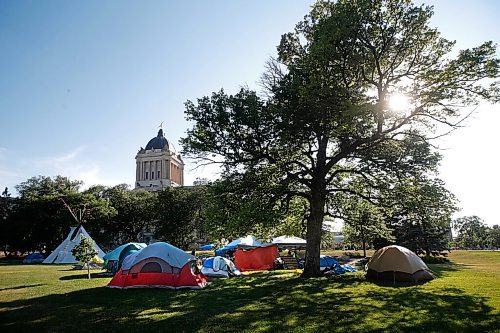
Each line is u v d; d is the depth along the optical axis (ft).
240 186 61.05
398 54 55.57
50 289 53.21
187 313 34.37
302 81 53.52
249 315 32.76
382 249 59.67
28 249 194.08
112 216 206.59
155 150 383.65
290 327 28.22
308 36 66.39
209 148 58.80
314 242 64.80
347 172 71.15
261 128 57.62
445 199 60.18
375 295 42.42
